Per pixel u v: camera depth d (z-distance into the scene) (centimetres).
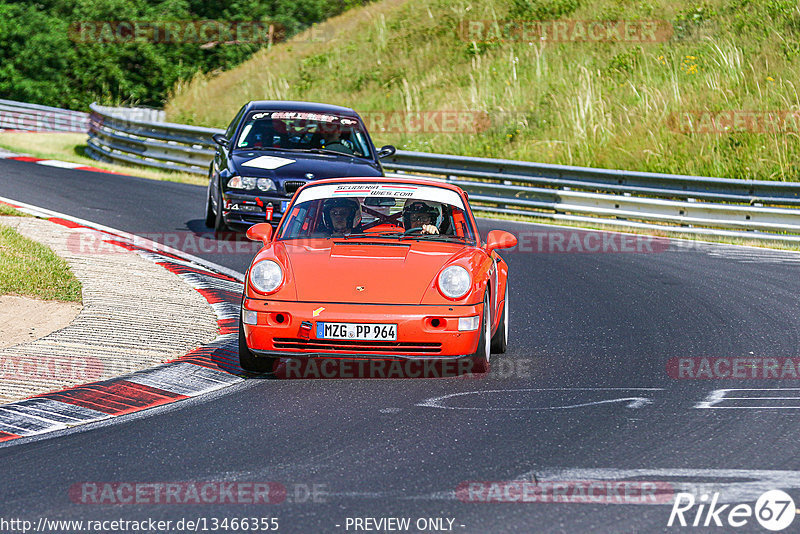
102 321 2966
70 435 2000
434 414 2158
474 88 9725
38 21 14500
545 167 6475
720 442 1941
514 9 11650
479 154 8662
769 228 5428
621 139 7981
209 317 3155
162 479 1716
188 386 2420
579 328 3234
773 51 8756
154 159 8075
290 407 2225
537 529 1470
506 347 2941
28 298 3159
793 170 6856
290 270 2516
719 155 7244
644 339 3056
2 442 1952
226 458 1838
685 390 2405
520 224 6081
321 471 1756
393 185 2981
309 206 2902
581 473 1741
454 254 2639
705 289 3972
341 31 13075
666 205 5831
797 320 3341
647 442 1941
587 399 2305
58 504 1590
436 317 2403
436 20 12106
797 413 2173
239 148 4884
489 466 1784
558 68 9975
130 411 2191
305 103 5266
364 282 2469
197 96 11769
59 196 5859
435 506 1570
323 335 2397
